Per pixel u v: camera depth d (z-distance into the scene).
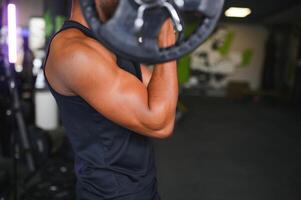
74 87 0.74
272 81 10.27
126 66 0.81
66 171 2.79
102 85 0.71
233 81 11.22
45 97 4.75
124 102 0.72
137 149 0.87
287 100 9.55
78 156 0.88
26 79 4.59
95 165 0.84
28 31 6.00
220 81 11.36
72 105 0.80
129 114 0.73
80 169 0.88
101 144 0.83
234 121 6.66
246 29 11.20
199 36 0.58
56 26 4.91
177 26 0.58
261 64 11.34
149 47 0.58
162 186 3.24
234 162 4.05
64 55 0.73
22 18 6.41
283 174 3.70
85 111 0.79
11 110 2.57
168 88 0.74
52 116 4.85
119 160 0.85
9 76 2.78
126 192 0.86
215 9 0.57
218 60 11.26
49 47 0.80
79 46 0.72
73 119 0.82
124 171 0.86
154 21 0.57
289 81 10.23
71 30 0.79
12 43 2.65
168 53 0.58
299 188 3.33
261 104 9.25
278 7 8.46
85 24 0.79
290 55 10.30
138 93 0.73
